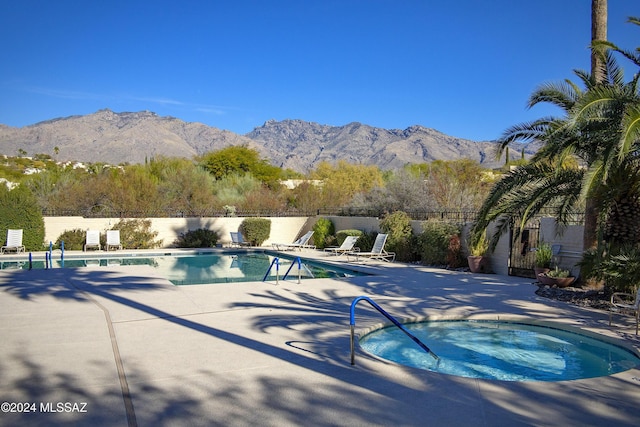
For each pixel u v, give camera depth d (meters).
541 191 11.02
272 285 11.94
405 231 18.11
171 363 5.82
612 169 9.66
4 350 6.30
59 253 19.66
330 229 23.39
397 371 5.60
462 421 4.32
